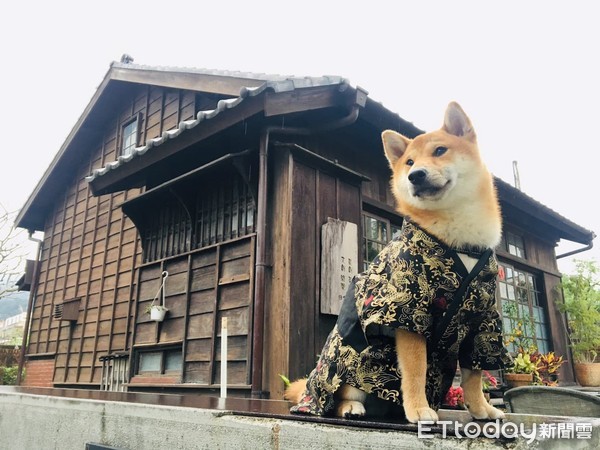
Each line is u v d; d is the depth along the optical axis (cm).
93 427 268
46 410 303
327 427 174
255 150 508
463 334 176
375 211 614
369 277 189
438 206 179
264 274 464
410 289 168
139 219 673
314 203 504
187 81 667
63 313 897
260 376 441
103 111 1012
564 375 939
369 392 182
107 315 829
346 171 540
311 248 486
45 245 1130
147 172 625
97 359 820
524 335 850
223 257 531
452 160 188
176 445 224
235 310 500
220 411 212
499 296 831
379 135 607
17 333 2064
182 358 543
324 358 200
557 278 1030
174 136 525
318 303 476
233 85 571
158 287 614
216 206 574
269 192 504
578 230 996
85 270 939
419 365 168
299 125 530
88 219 981
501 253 848
